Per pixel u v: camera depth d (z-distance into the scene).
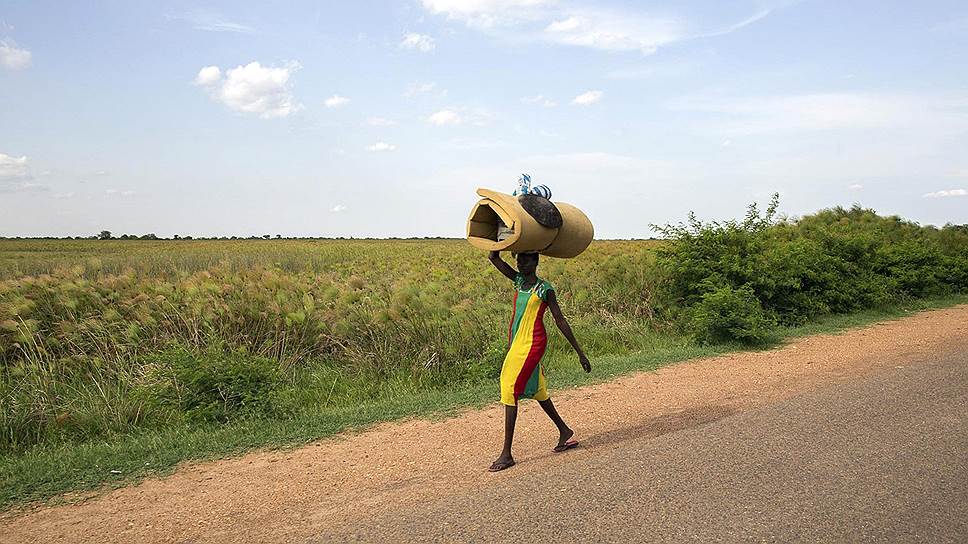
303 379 10.22
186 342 10.50
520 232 5.30
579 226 5.79
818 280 15.05
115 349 10.42
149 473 5.89
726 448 5.71
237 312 11.54
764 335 11.62
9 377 9.03
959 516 4.32
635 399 7.88
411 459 5.98
